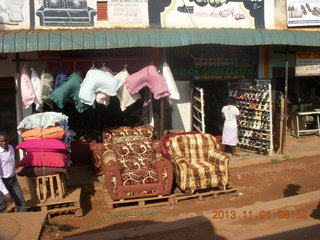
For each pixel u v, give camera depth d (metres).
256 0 9.89
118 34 8.03
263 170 9.10
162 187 6.91
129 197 6.81
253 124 10.41
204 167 7.20
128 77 8.18
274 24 10.11
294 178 8.46
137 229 5.41
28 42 7.46
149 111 9.70
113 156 7.25
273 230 5.39
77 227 6.09
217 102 11.39
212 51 10.21
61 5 8.56
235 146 10.05
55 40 7.59
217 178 7.21
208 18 9.58
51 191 6.55
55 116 6.85
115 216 6.47
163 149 7.73
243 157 9.95
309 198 6.53
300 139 12.22
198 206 6.88
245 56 10.52
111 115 9.88
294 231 5.35
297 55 10.82
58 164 6.41
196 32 8.55
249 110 10.46
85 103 7.68
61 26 8.61
